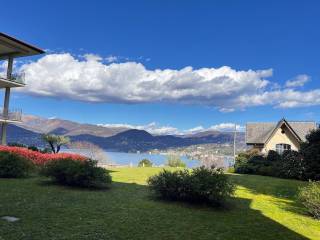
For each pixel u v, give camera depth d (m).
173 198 13.00
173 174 13.18
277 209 13.01
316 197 12.12
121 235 8.29
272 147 41.66
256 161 31.88
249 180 22.62
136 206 11.60
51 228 8.41
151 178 13.55
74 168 14.62
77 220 9.31
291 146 41.09
